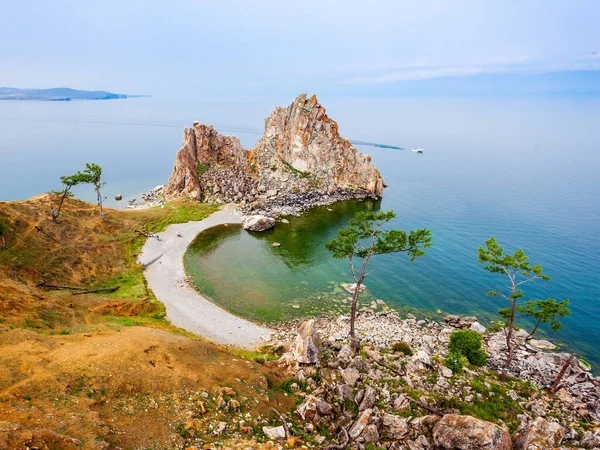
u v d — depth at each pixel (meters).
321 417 32.84
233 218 113.31
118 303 58.59
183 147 129.50
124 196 146.50
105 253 76.56
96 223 86.25
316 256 90.75
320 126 141.75
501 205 136.75
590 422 38.53
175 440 25.11
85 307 54.38
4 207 70.56
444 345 56.31
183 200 121.00
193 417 27.97
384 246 48.00
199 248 91.44
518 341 59.41
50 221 75.38
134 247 84.94
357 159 145.62
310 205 129.75
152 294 66.88
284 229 108.12
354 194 142.12
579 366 53.69
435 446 29.95
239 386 34.34
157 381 30.42
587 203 138.00
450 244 99.50
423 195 152.00
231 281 76.06
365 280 79.50
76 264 68.25
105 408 26.27
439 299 72.94
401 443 30.34
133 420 25.92
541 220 118.81
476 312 69.00
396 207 133.75
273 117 144.12
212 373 35.00
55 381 26.95
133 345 34.44
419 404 35.38
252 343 54.84
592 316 66.62
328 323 62.03
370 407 34.84
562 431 30.59
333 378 39.19
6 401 23.47
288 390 36.94
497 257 47.00
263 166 139.88
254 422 29.84
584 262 87.88
